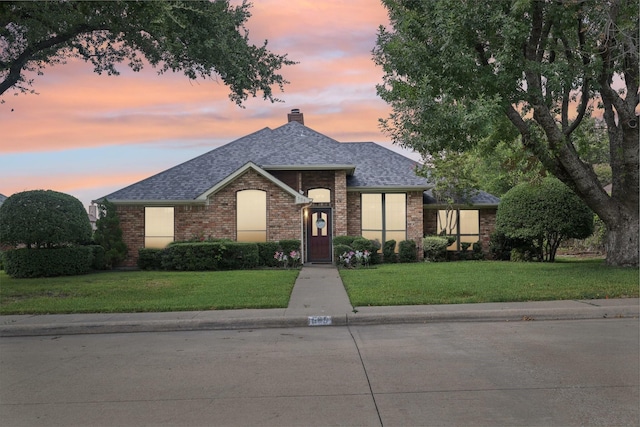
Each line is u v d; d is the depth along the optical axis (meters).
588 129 16.97
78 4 11.37
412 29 12.65
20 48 14.73
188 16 13.15
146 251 19.75
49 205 17.66
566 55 14.32
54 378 6.15
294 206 20.80
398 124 14.29
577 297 10.90
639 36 13.07
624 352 6.96
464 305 10.36
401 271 16.69
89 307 10.64
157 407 5.06
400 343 7.76
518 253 21.19
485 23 12.01
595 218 26.53
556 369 6.14
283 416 4.75
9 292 13.08
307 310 10.13
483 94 12.59
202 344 7.99
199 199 20.67
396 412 4.79
